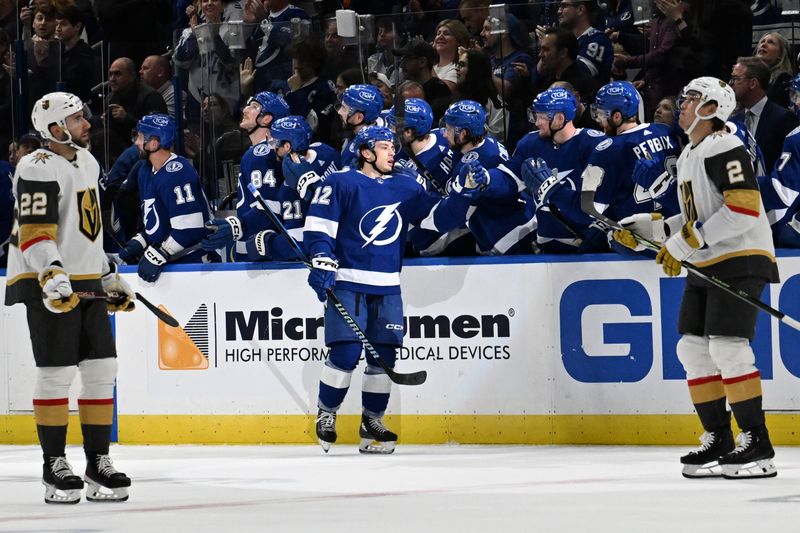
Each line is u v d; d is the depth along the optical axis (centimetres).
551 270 2056
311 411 2164
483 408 2091
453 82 2334
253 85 2417
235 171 2430
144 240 2306
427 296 2108
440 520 1261
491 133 2331
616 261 2028
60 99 1532
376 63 2372
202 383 2212
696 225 1616
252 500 1473
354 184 2002
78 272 1536
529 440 2073
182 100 2470
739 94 2161
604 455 1912
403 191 2019
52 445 1519
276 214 2247
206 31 2425
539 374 2066
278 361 2180
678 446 2011
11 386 2295
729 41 2261
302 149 2209
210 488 1606
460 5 2661
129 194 2420
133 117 2552
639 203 2053
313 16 2812
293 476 1725
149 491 1591
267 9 2781
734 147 1616
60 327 1515
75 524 1294
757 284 1630
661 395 2019
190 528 1239
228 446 2189
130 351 2241
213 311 2205
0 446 2269
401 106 2344
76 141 1538
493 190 2084
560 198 2070
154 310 1641
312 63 2391
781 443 1975
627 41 2331
